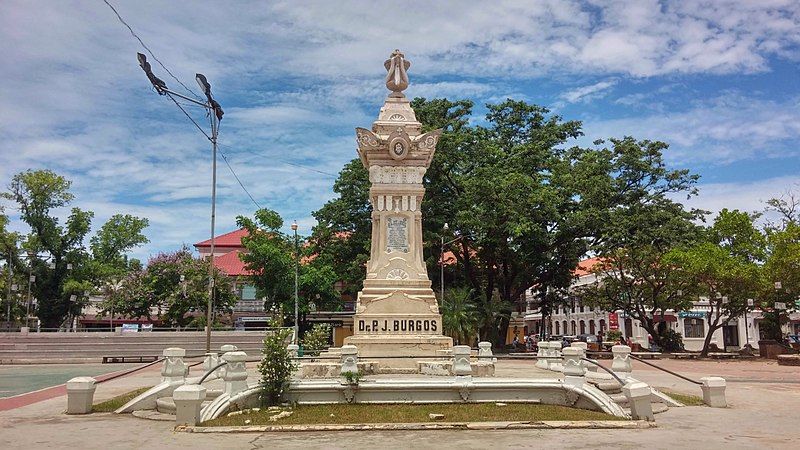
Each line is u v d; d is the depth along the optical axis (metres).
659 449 11.41
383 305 22.53
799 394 21.20
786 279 45.06
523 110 51.69
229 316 64.12
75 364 39.03
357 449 11.27
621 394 17.78
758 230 51.22
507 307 45.56
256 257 50.03
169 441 12.12
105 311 58.16
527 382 16.94
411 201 23.84
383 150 24.03
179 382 16.88
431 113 49.12
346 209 50.25
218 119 32.81
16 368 35.41
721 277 43.75
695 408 17.47
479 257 49.94
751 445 11.98
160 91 27.48
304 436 12.66
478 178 44.41
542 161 48.56
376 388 16.58
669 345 52.00
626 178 50.16
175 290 56.09
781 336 50.16
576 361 16.89
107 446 11.64
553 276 49.69
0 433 13.12
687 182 50.09
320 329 24.64
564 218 45.47
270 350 16.39
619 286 52.38
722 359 44.72
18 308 61.84
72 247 62.25
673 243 47.56
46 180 60.31
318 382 16.48
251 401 16.00
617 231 45.50
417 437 12.51
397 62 25.50
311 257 55.47
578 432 13.17
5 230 58.19
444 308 41.09
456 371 17.22
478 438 12.41
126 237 69.50
